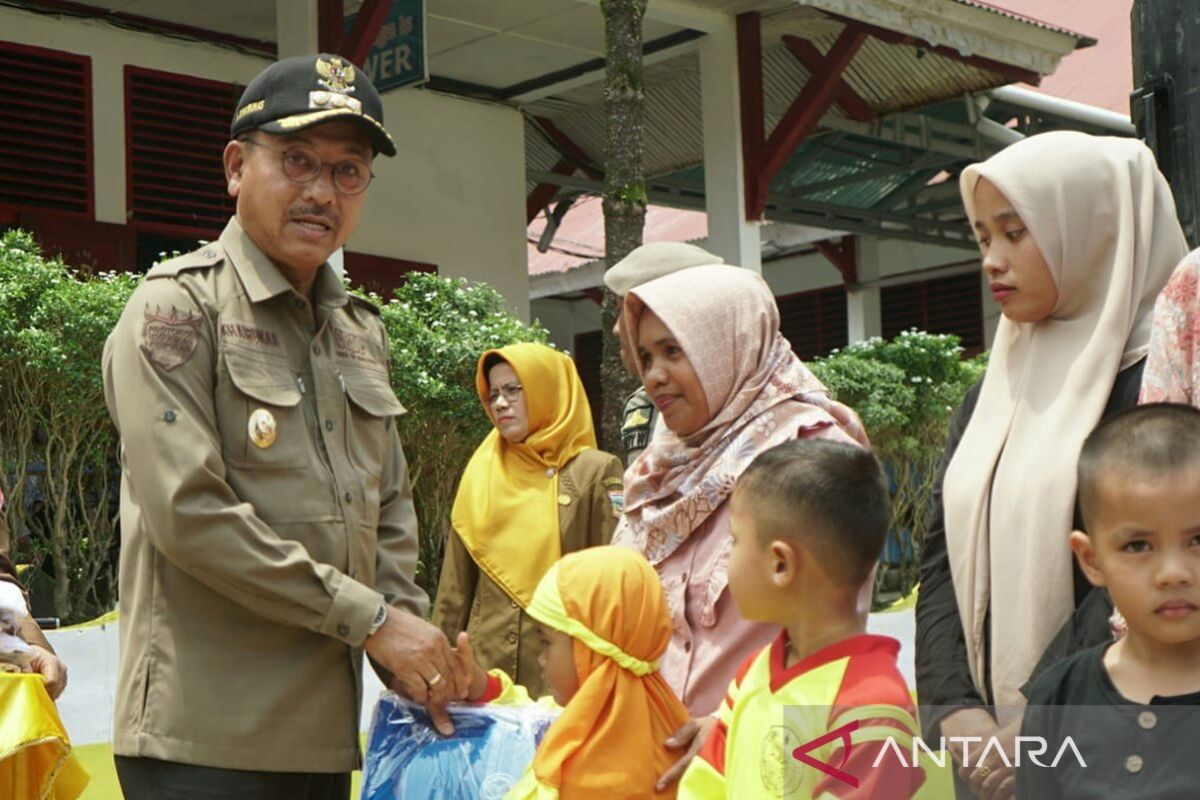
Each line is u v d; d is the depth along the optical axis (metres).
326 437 2.62
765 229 15.52
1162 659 1.81
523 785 2.30
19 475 6.13
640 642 2.33
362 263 10.40
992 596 2.33
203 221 9.71
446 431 7.21
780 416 2.53
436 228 10.86
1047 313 2.40
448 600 4.26
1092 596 2.17
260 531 2.42
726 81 10.32
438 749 2.53
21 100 8.96
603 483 4.18
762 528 2.05
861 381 9.06
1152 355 2.14
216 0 9.24
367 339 2.84
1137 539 1.77
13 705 3.27
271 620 2.50
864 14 9.29
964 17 9.74
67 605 6.28
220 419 2.50
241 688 2.48
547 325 17.72
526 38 10.19
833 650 2.01
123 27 9.38
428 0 9.41
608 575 2.35
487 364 4.30
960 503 2.42
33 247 6.41
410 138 10.74
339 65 2.61
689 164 12.24
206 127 9.73
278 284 2.58
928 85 11.01
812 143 12.15
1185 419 1.79
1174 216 2.41
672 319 2.55
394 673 2.55
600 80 10.95
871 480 2.06
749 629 2.44
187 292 2.52
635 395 4.32
